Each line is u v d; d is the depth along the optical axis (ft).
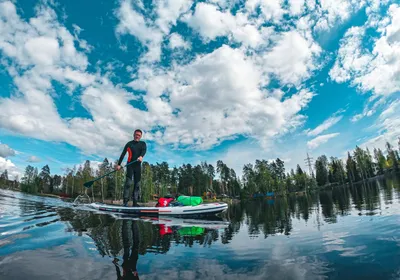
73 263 6.47
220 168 272.92
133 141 26.40
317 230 11.47
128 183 25.25
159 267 6.43
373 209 18.38
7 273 5.55
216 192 259.19
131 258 7.19
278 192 212.23
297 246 8.45
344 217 15.47
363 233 9.69
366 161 271.69
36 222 13.16
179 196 23.94
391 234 9.05
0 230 10.59
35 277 5.39
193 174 240.12
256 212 27.84
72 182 188.96
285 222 15.56
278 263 6.65
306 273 5.78
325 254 7.20
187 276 5.79
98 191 184.96
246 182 222.28
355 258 6.59
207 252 7.98
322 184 265.95
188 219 18.70
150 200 146.92
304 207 30.01
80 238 9.37
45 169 257.96
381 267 5.77
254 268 6.32
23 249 7.51
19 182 216.13
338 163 258.78
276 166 282.36
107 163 244.83
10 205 24.47
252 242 9.50
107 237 9.97
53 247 7.88
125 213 22.15
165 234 11.30
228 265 6.61
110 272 5.98
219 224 15.56
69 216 16.83
